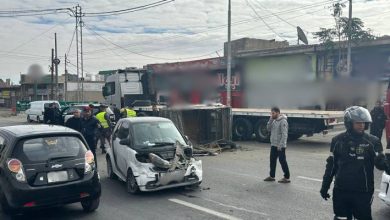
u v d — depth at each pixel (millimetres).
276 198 7309
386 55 20578
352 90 18562
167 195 7656
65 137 6371
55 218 6309
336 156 4305
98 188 6406
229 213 6426
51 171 5965
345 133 4289
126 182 8117
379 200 7156
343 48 22297
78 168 6211
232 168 10445
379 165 4109
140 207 6875
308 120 14898
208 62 23062
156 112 15445
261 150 13914
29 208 5746
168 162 7695
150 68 24250
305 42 29641
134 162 7797
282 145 8484
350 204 4215
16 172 5777
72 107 19203
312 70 23094
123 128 8891
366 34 21344
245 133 16766
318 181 8703
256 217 6191
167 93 22219
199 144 13695
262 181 8797
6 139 6191
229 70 21594
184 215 6367
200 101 22594
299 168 10250
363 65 21422
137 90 21984
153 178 7535
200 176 8055
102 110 14148
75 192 6090
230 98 21656
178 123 13305
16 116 41531
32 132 6227
